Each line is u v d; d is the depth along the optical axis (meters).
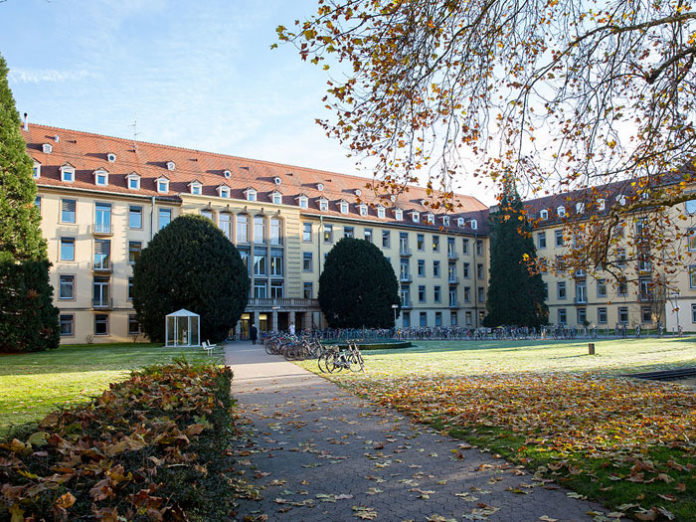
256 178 51.41
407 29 8.64
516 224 50.59
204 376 8.70
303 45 7.78
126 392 6.16
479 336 43.75
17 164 32.44
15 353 29.67
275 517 5.32
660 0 9.77
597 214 11.77
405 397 12.31
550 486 6.00
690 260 44.22
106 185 41.66
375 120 9.39
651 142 10.38
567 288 55.69
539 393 12.21
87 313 39.91
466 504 5.59
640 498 5.38
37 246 32.81
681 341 32.97
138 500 3.12
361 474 6.75
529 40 9.80
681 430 8.03
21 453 3.62
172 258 36.47
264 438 8.78
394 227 57.25
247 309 45.38
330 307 46.25
